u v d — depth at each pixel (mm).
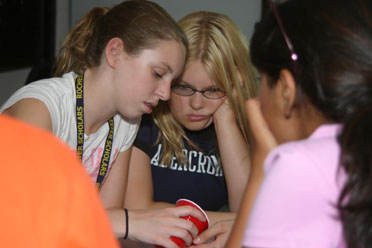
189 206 1888
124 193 2211
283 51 1117
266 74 1173
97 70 1882
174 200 2432
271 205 1027
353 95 1032
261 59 1177
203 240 1912
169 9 7496
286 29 1116
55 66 2264
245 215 1196
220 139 2348
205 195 2441
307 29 1082
